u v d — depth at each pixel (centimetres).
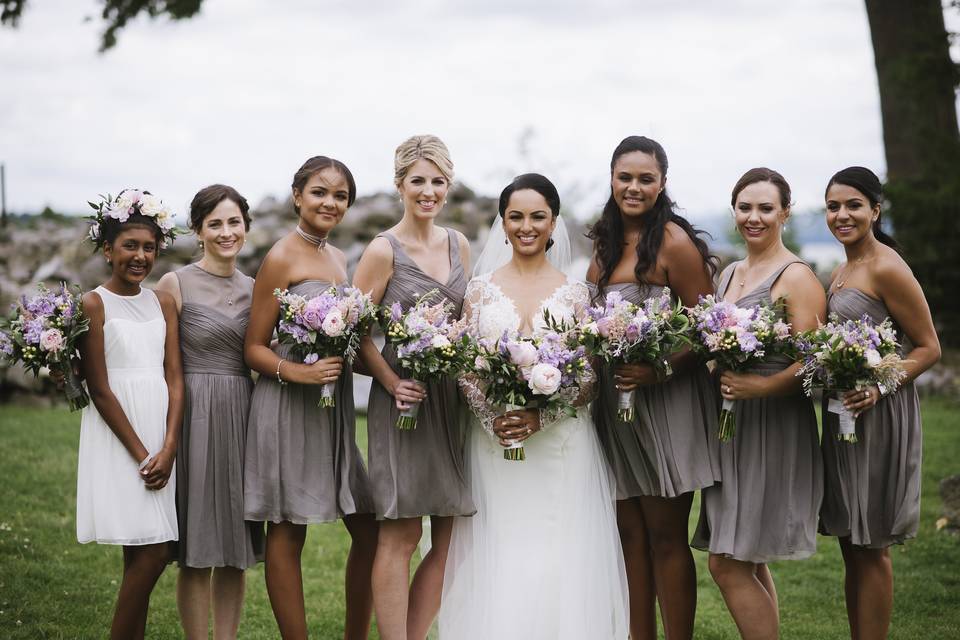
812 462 402
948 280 1313
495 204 1402
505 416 400
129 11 1397
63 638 464
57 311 389
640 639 434
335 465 414
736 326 376
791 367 390
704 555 648
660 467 409
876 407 396
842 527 404
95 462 398
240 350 427
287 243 420
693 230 423
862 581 406
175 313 420
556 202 419
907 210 1270
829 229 416
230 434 417
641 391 415
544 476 415
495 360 386
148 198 409
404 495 405
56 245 1335
